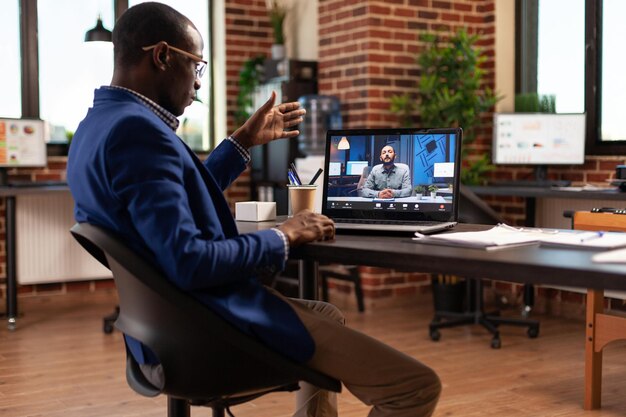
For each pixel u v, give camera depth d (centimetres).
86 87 582
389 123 530
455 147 207
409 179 213
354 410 315
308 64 573
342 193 220
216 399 170
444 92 497
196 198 160
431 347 425
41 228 532
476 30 558
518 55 554
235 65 627
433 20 542
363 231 195
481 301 448
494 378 363
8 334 466
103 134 154
